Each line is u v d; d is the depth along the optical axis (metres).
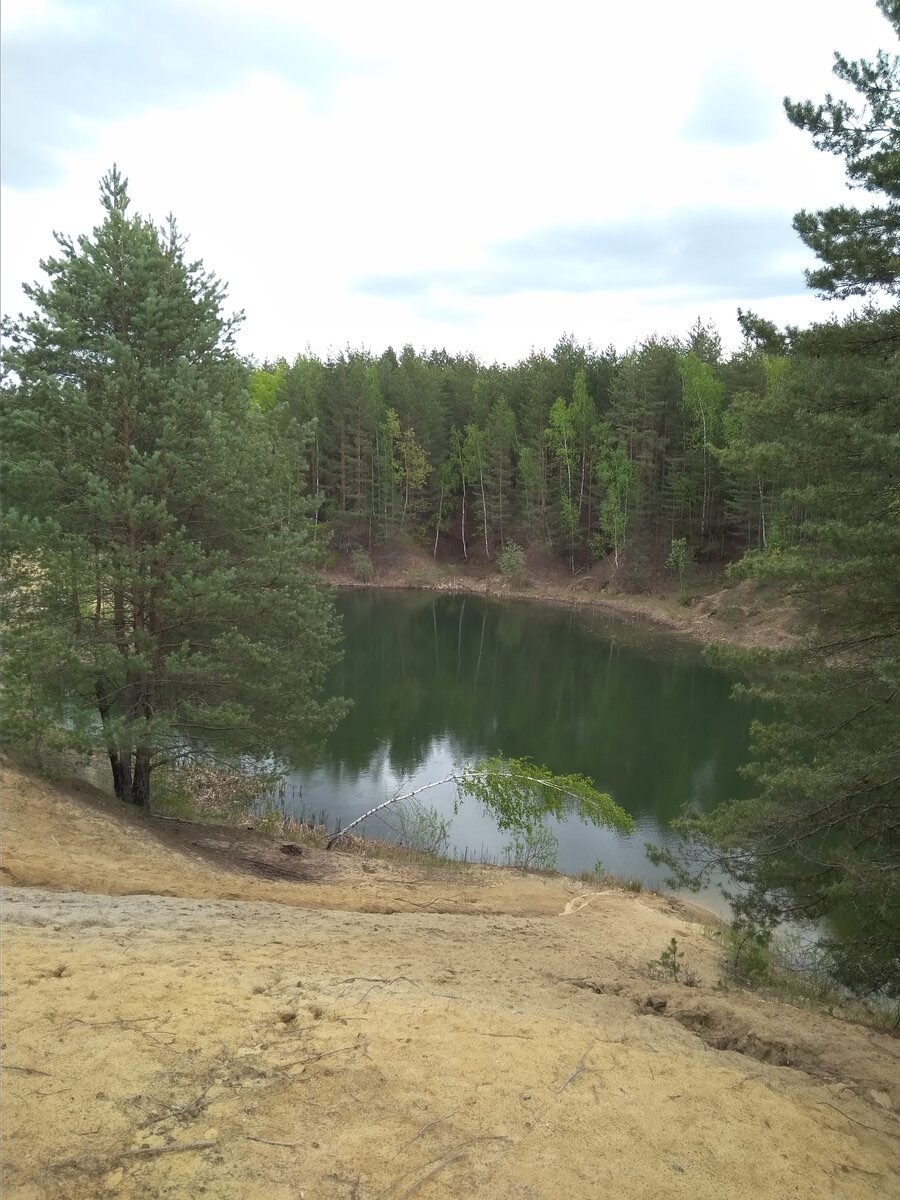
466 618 52.22
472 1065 4.08
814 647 8.73
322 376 69.94
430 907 11.88
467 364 82.50
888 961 8.16
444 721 27.89
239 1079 3.74
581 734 26.44
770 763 8.91
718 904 15.18
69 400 12.10
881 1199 3.51
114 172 13.09
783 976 10.06
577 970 8.14
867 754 7.93
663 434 60.16
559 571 65.25
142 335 13.03
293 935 7.24
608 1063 4.39
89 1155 3.11
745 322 8.73
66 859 8.98
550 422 68.25
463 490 72.19
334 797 20.08
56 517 12.21
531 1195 3.11
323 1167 3.15
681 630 47.19
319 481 68.81
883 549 7.20
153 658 12.95
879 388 7.82
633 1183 3.29
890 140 7.95
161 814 14.82
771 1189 3.42
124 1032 4.09
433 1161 3.25
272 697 13.61
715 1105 4.08
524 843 17.92
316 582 14.53
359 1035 4.28
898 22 7.72
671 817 19.30
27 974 4.77
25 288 12.51
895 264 7.52
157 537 12.96
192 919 7.32
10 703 11.49
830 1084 5.09
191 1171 3.07
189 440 12.55
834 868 8.09
